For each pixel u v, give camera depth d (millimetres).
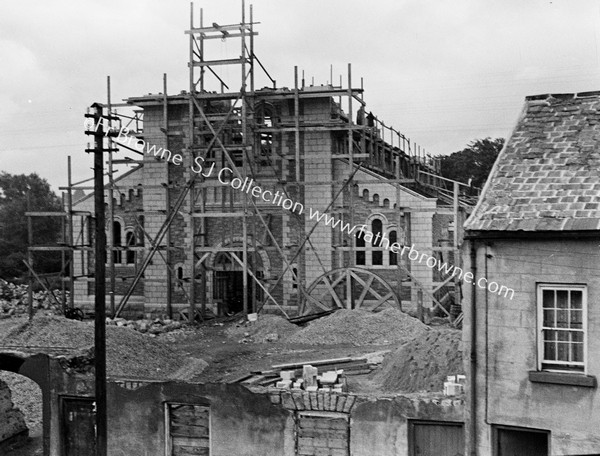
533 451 14766
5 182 88562
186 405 17188
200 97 40000
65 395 18250
